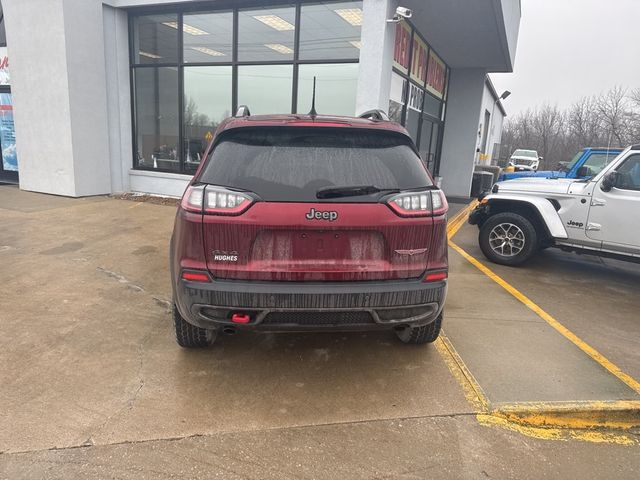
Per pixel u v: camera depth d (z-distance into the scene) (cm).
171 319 409
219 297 269
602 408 290
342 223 271
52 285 485
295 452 249
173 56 1031
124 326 392
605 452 262
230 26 959
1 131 1201
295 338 382
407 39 1025
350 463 243
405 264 285
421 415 285
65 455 240
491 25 1001
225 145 287
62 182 1031
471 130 1480
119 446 248
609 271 661
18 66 1026
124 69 1075
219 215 267
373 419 280
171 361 338
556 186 616
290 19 902
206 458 242
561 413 288
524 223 630
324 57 889
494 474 239
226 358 345
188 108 1039
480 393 307
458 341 386
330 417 280
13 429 258
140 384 307
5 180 1231
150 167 1111
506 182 681
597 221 579
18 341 360
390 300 279
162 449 247
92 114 1030
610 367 350
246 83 970
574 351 376
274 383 314
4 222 775
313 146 288
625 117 2900
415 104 1167
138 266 557
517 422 285
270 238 272
